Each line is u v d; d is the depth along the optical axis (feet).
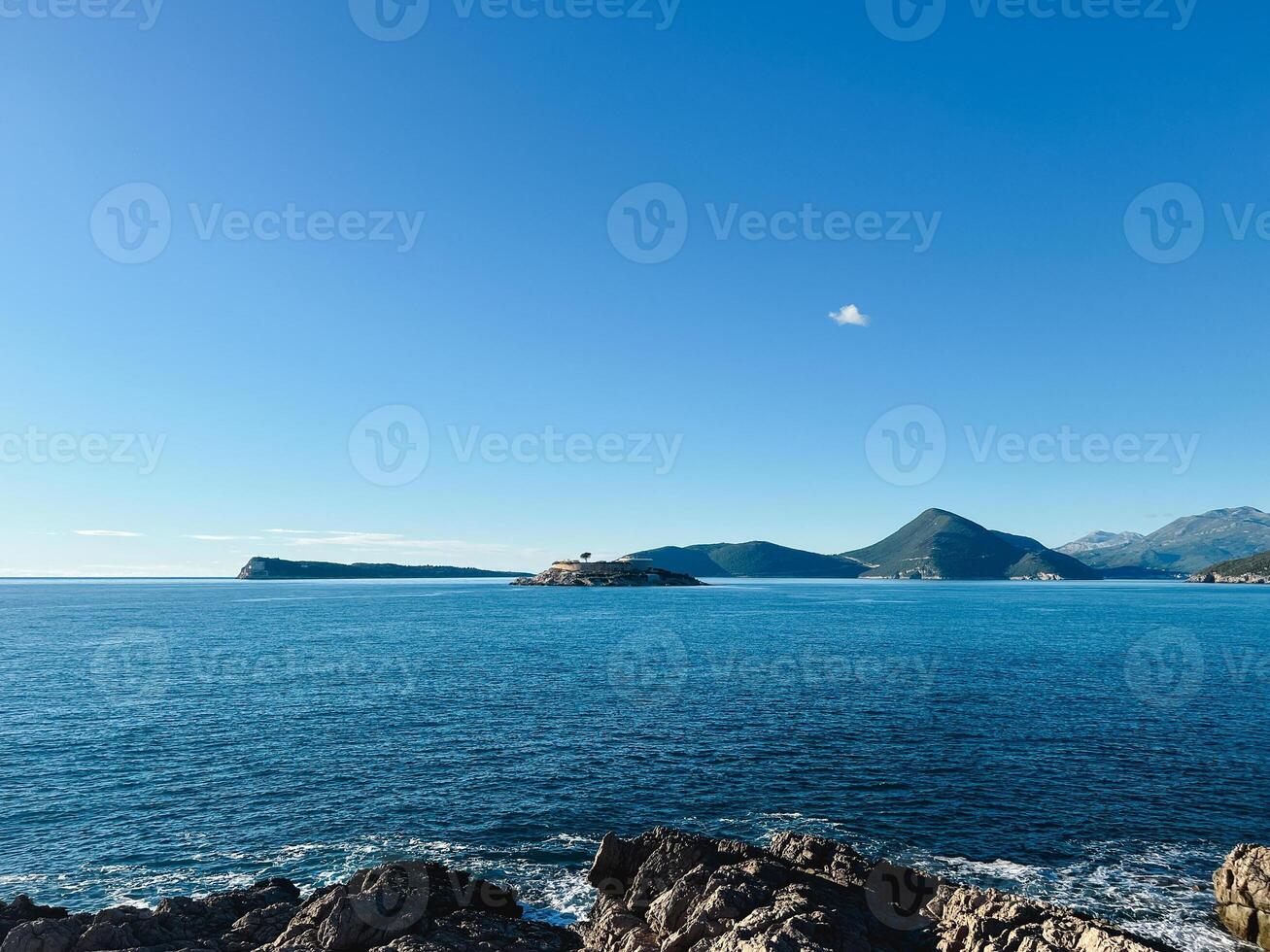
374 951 64.34
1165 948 63.87
